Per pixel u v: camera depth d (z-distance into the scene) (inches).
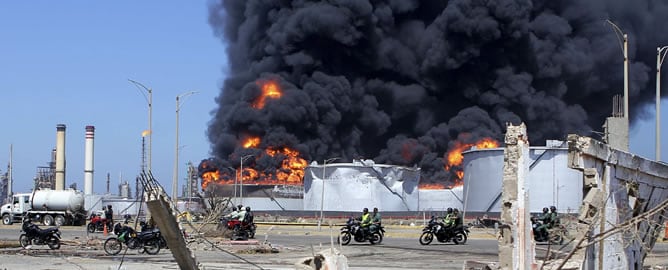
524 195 547.2
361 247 1451.8
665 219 810.2
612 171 666.8
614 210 670.5
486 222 2393.0
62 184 4409.5
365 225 1565.0
